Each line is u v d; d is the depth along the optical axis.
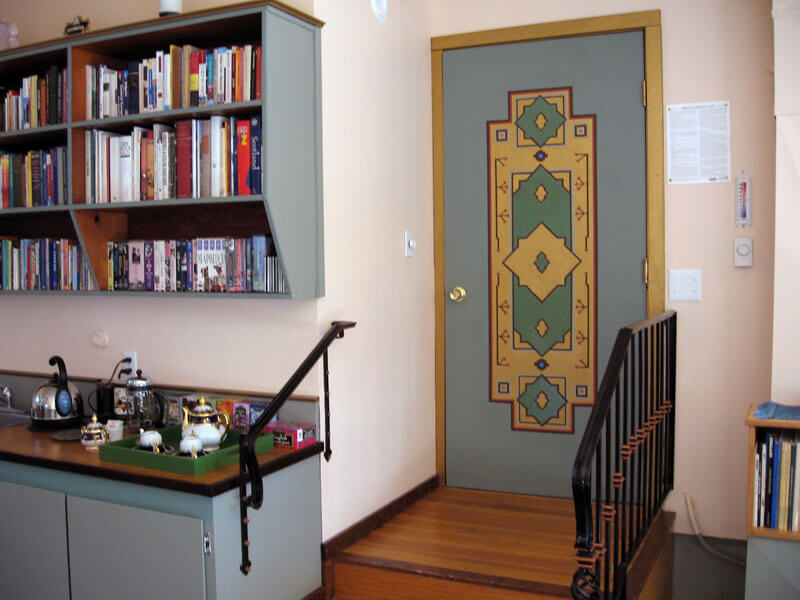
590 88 3.45
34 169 3.07
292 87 2.60
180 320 3.01
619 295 3.44
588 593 1.85
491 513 3.34
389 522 3.21
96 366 3.25
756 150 3.19
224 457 2.48
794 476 2.58
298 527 2.67
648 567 2.70
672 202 3.33
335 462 2.88
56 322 3.35
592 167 3.46
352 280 2.97
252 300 2.85
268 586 2.52
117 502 2.48
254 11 2.49
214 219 3.00
